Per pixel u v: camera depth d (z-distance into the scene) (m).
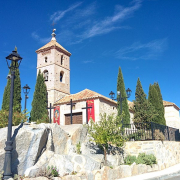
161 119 31.75
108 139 13.96
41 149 11.90
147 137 17.30
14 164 10.40
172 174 13.66
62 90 35.22
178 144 21.44
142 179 11.60
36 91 31.47
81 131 15.74
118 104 28.80
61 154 13.16
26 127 11.78
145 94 31.97
